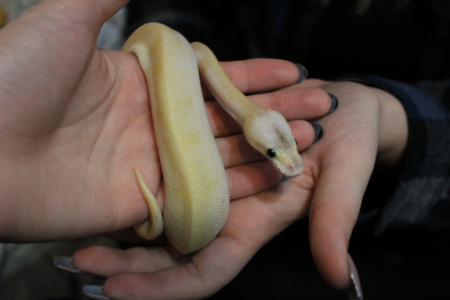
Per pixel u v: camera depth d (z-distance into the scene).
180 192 0.24
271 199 0.26
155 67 0.25
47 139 0.22
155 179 0.25
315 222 0.22
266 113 0.25
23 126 0.21
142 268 0.26
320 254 0.21
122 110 0.25
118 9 0.23
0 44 0.20
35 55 0.20
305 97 0.26
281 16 0.41
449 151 0.27
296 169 0.24
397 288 0.31
